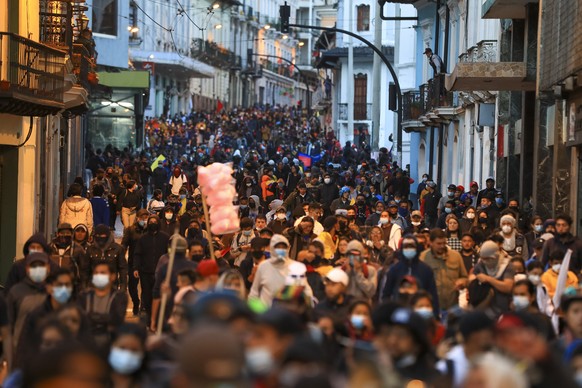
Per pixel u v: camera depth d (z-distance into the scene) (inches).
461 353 614.5
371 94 5260.8
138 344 610.2
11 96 1299.2
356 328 721.0
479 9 2544.3
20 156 1593.3
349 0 5615.2
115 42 3924.7
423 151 3425.2
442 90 2817.4
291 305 722.8
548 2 1726.1
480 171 2522.1
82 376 413.1
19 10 1565.0
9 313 885.2
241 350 401.1
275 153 4340.6
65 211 1596.9
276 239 1009.5
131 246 1381.6
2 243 1572.3
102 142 3622.0
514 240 1359.5
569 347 637.3
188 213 1603.1
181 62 5610.2
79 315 734.5
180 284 869.2
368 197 2368.4
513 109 2128.4
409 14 4119.1
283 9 2746.1
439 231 1070.4
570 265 1177.4
